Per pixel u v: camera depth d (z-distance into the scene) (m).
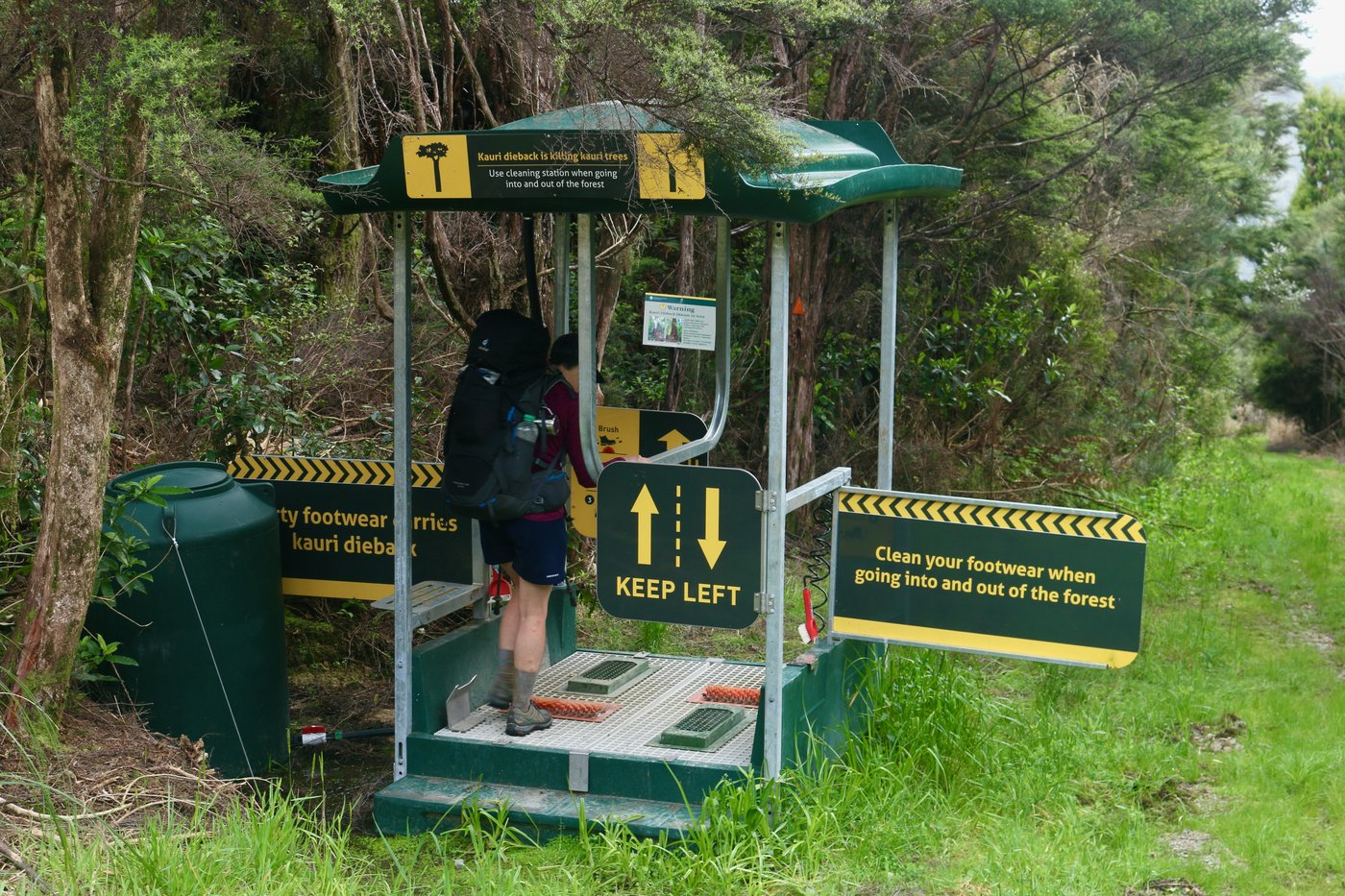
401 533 4.71
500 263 6.61
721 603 4.43
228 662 4.84
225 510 4.86
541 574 4.68
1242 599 9.19
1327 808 5.16
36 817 3.90
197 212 6.02
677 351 9.06
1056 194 11.10
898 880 4.15
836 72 8.77
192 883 3.63
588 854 4.22
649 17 4.15
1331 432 30.36
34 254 5.33
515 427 4.55
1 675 4.32
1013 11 8.82
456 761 4.70
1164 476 13.31
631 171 4.12
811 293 9.18
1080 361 12.45
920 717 5.19
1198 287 17.84
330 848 4.02
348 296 7.71
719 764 4.43
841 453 10.01
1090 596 4.84
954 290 11.46
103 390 4.34
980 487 10.62
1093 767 5.34
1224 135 19.14
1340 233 30.02
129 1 4.14
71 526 4.31
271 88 8.37
